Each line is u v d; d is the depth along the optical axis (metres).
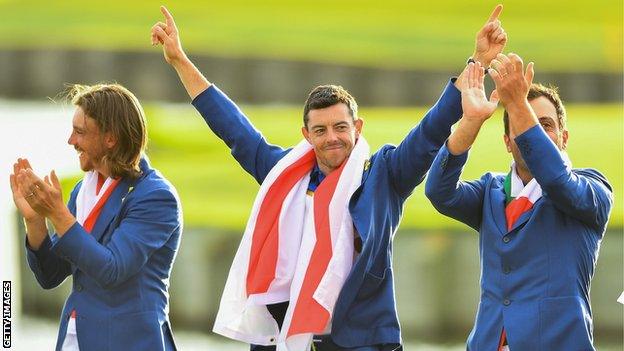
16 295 58.47
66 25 136.62
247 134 24.34
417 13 153.38
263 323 23.09
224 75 130.00
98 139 22.77
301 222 22.88
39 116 107.31
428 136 22.48
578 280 21.97
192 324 58.53
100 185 23.16
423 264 55.84
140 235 22.47
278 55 131.50
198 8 149.25
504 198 22.69
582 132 93.56
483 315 22.45
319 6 154.62
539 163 21.48
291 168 23.08
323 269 22.09
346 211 22.28
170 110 117.81
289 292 22.67
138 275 22.62
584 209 21.78
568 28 145.50
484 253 22.66
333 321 22.02
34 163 81.75
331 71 130.75
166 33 24.64
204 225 61.22
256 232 22.97
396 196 22.89
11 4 145.62
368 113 109.44
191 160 88.62
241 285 23.00
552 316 21.72
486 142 85.06
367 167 22.78
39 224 22.98
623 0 157.25
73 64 127.75
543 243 22.00
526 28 146.25
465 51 137.38
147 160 23.44
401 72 130.88
